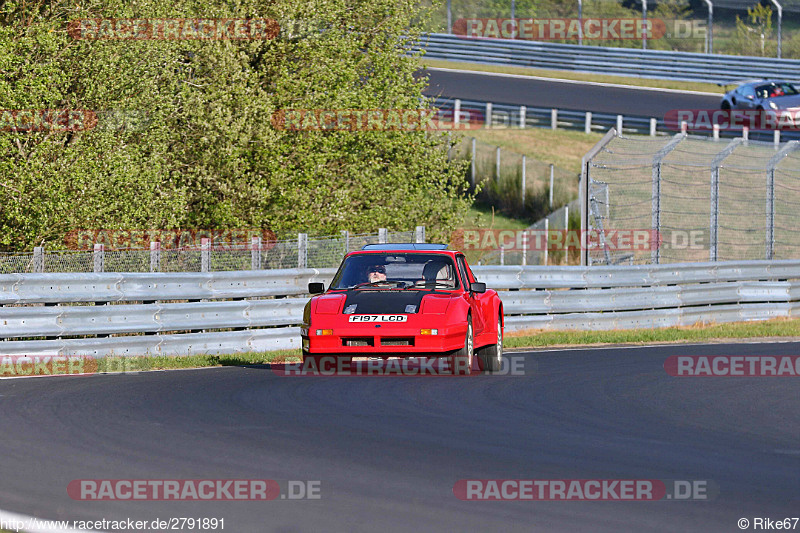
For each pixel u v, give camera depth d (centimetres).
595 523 2211
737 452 2991
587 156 9144
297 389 4238
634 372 5034
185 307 5834
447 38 19638
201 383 4450
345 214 9125
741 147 14050
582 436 3228
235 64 8462
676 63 18525
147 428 3275
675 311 8306
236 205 8612
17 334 5119
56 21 7431
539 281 7575
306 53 9106
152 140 7750
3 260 6594
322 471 2684
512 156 14538
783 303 9194
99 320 5462
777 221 12612
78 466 2722
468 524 2197
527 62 19225
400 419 3497
